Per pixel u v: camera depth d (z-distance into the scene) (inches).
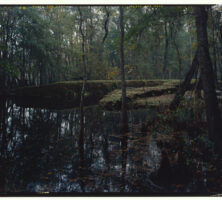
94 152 205.0
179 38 1090.1
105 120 374.0
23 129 313.4
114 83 753.6
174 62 1139.3
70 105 592.4
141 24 298.5
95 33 930.1
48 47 911.7
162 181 139.2
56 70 1061.1
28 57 975.6
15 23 839.7
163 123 287.0
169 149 204.4
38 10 884.0
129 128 304.5
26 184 139.3
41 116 428.1
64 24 975.0
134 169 161.3
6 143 239.9
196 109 284.5
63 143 239.3
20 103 658.8
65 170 163.2
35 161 182.9
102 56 1018.7
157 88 689.6
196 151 187.9
